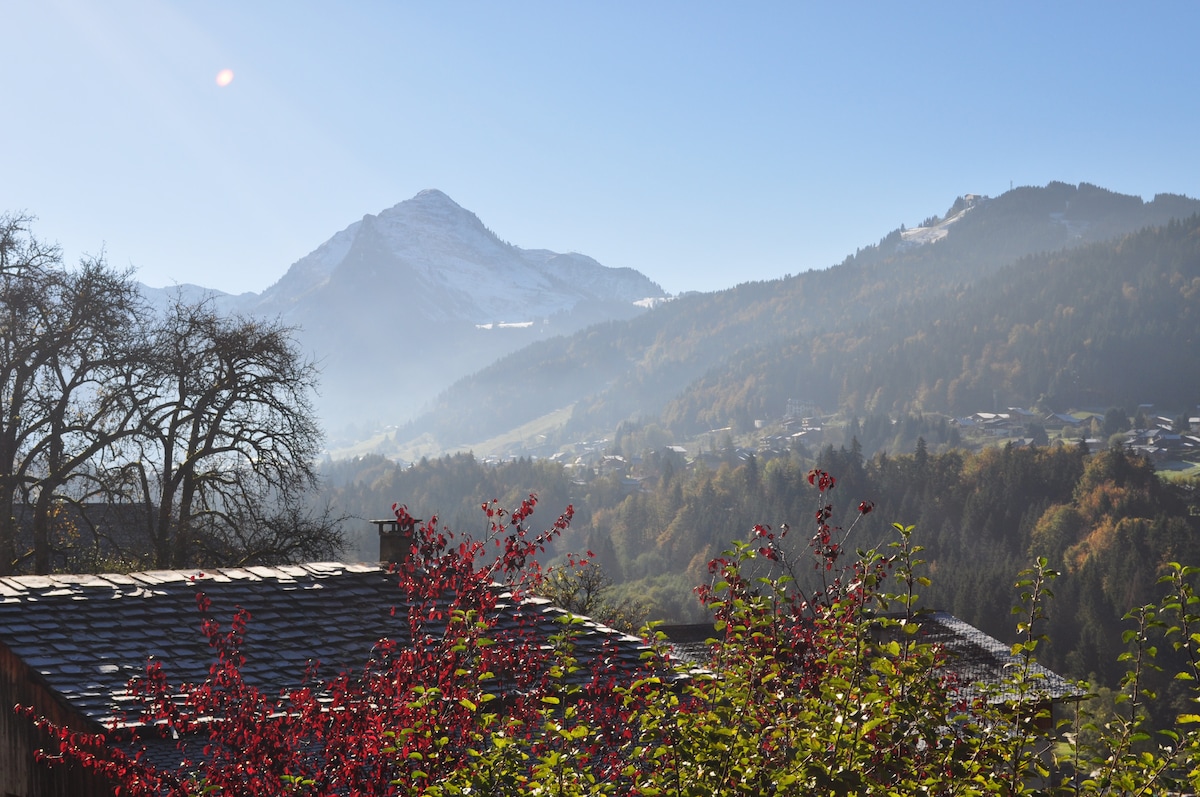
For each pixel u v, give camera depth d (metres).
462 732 6.10
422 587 7.98
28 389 27.59
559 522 7.80
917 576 6.45
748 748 5.38
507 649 7.10
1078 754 6.07
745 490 199.38
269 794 6.20
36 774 10.23
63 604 11.49
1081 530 153.12
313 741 7.64
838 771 5.24
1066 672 104.50
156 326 29.41
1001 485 176.12
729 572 6.88
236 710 6.62
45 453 28.19
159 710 7.08
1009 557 150.75
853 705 5.70
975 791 5.44
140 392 27.97
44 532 27.08
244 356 28.64
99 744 6.98
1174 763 5.79
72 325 27.36
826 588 6.79
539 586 8.34
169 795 6.53
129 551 28.64
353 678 10.40
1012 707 5.95
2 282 27.98
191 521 28.58
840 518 154.50
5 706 11.13
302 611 12.02
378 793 5.86
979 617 113.94
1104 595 115.31
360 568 13.37
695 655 17.86
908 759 5.81
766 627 6.70
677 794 5.32
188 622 11.46
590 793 5.37
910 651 6.09
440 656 6.66
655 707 5.78
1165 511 145.38
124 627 11.17
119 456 27.69
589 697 7.02
